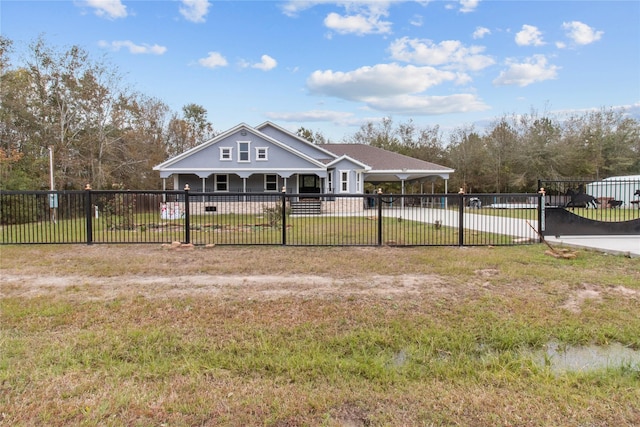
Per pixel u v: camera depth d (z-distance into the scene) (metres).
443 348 3.20
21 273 5.84
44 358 2.89
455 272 5.83
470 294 4.65
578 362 2.98
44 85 24.47
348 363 2.87
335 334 3.43
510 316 3.87
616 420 2.16
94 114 26.28
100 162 26.39
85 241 9.66
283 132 25.23
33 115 24.36
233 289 4.93
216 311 4.04
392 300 4.41
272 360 2.92
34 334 3.39
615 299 4.40
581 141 34.53
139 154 29.80
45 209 13.52
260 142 23.19
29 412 2.19
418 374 2.74
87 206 8.99
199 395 2.41
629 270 5.88
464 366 2.86
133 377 2.64
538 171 34.12
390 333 3.45
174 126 37.72
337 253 7.70
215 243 9.12
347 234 10.98
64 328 3.55
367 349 3.16
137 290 4.87
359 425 2.11
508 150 35.75
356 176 23.38
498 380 2.64
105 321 3.74
